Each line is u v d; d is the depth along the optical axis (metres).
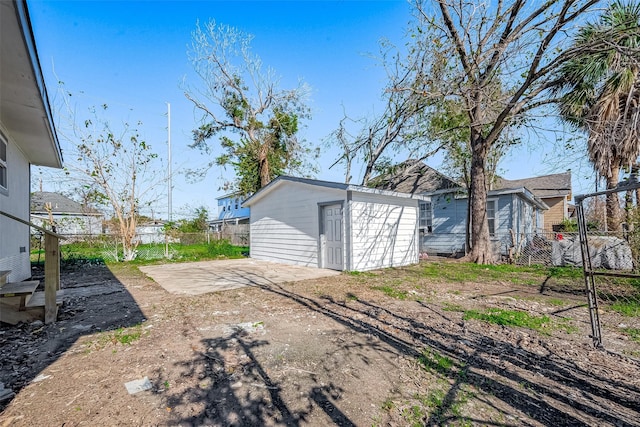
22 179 6.95
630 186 2.87
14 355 2.99
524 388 2.42
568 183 19.30
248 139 18.72
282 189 11.16
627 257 6.90
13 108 4.55
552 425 1.96
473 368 2.76
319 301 5.23
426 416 2.05
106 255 12.09
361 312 4.55
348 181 15.74
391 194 9.51
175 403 2.18
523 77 9.16
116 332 3.67
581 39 7.63
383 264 9.55
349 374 2.64
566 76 8.50
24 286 4.39
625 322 4.08
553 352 3.12
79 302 5.16
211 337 3.50
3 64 3.20
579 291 5.99
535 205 15.49
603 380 2.56
